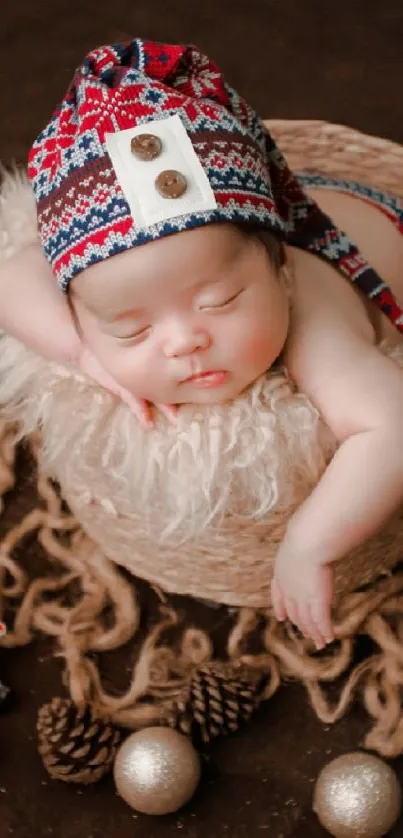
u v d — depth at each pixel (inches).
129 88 32.0
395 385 36.6
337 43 65.4
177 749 40.0
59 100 63.9
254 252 32.5
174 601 47.0
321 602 37.7
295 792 42.2
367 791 38.3
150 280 31.3
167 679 44.5
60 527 48.5
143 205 30.5
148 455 37.6
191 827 41.6
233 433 36.7
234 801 42.1
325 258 40.7
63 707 42.4
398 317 41.4
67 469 41.4
